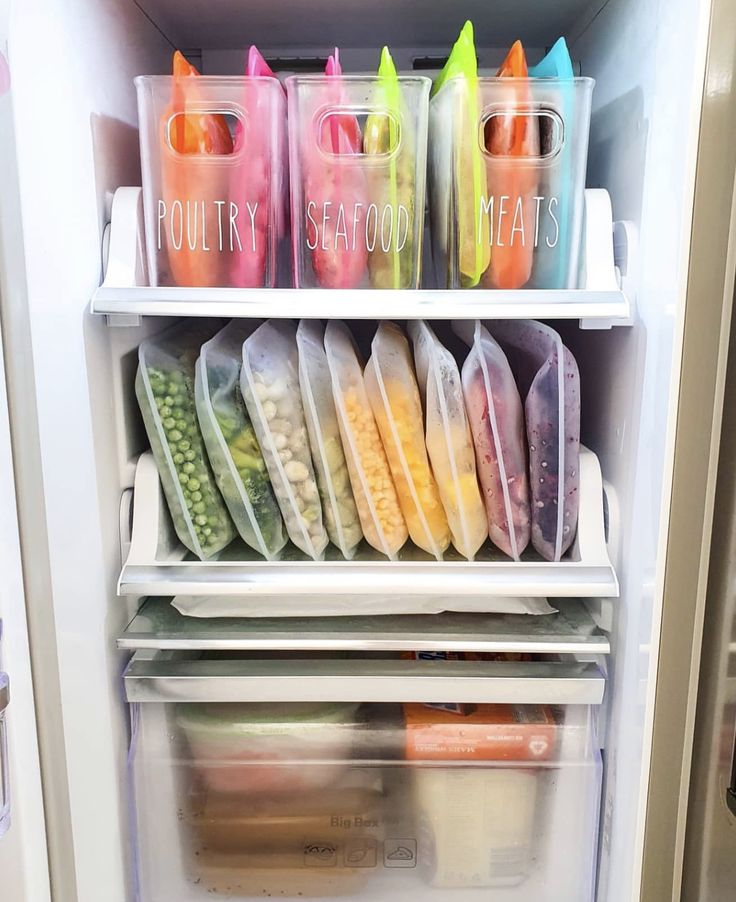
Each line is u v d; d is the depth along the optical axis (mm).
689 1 608
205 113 715
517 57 730
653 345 686
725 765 675
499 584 763
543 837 819
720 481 650
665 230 659
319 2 865
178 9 879
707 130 603
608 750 812
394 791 812
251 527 774
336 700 786
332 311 703
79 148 688
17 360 577
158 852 817
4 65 544
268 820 815
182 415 768
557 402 741
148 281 756
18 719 607
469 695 782
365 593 779
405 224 731
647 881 722
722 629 661
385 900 827
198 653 887
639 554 719
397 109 708
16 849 609
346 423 761
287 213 818
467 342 890
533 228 733
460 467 757
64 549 646
